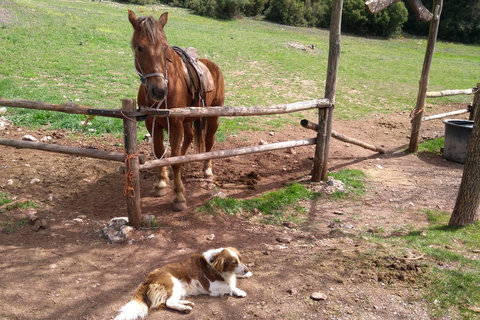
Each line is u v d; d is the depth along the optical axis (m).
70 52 13.80
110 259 3.93
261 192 5.92
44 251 3.98
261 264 3.90
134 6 32.09
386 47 28.41
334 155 7.98
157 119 4.80
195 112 4.69
